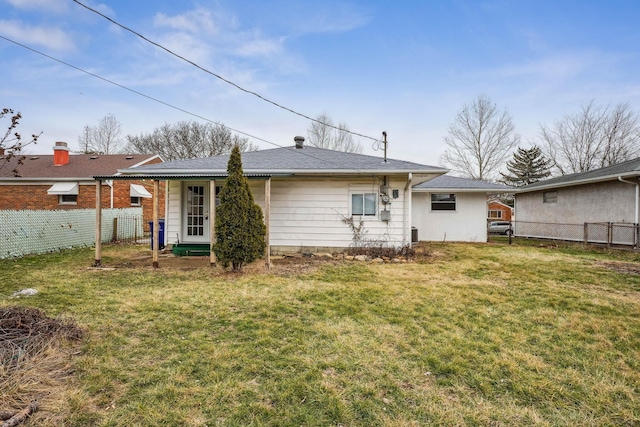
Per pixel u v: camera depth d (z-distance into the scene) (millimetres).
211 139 34938
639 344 3400
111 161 17734
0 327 3176
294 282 5980
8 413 2092
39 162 17391
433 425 2131
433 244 12719
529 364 2957
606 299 5020
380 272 6973
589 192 13141
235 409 2264
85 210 11500
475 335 3613
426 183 14195
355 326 3844
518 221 15852
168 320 3965
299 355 3088
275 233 9570
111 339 3363
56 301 4656
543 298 5059
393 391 2520
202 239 9680
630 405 2363
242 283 5883
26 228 9109
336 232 9484
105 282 5906
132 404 2291
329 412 2250
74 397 2328
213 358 2994
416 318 4141
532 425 2143
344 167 8914
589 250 10938
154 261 7336
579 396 2471
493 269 7398
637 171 10492
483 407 2326
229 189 6734
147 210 18062
